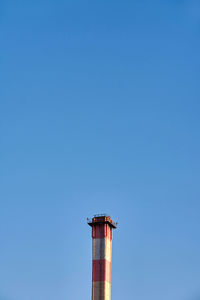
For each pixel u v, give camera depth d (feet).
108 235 353.92
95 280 337.11
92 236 351.87
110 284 343.67
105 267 339.57
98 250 346.33
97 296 331.57
